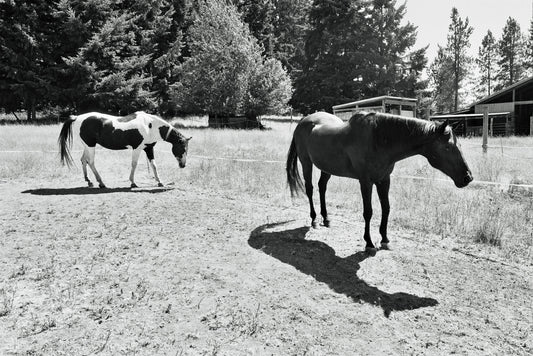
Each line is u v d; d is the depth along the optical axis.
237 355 2.86
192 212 6.88
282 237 5.61
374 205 7.46
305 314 3.49
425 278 4.34
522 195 8.01
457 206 6.98
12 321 3.21
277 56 55.56
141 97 32.94
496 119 29.25
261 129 32.69
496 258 4.98
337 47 49.22
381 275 4.39
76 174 10.79
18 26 27.22
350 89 48.97
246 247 5.18
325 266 4.61
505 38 76.25
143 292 3.78
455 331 3.29
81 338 3.00
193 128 29.45
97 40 28.48
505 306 3.75
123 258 4.67
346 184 9.08
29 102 29.80
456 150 4.39
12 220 6.12
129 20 33.91
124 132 8.69
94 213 6.66
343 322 3.38
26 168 10.90
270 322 3.33
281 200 7.93
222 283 4.07
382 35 49.84
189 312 3.45
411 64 51.38
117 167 12.09
